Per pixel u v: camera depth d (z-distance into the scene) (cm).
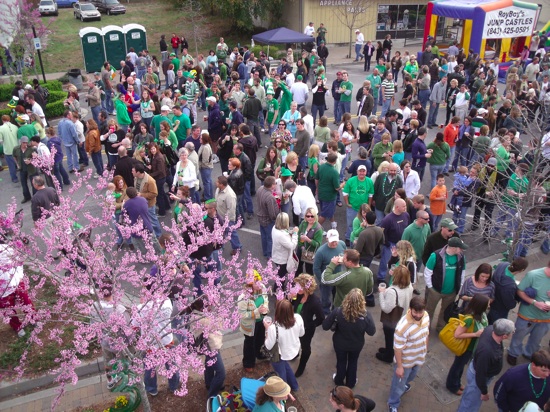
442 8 2647
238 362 746
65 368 522
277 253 841
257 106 1573
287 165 1122
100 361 739
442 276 743
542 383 532
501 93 2348
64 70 2769
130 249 1031
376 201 1020
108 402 677
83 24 3647
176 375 660
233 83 1825
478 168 1043
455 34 3369
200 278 834
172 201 1255
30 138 1309
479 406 615
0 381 707
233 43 3406
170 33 3531
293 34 2336
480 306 624
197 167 1170
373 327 646
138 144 1267
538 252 1077
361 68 2858
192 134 1248
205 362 618
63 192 1317
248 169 1158
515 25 2577
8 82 2414
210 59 2344
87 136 1356
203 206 834
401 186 1011
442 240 796
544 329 702
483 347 571
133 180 1097
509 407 559
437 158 1234
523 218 773
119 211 970
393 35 3519
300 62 2223
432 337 803
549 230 866
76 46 3191
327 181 1039
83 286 533
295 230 837
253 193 1295
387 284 909
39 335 786
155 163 1138
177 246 599
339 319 641
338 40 3391
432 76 2194
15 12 2461
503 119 1558
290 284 641
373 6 3372
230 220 986
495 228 1063
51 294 862
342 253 779
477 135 1364
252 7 3291
